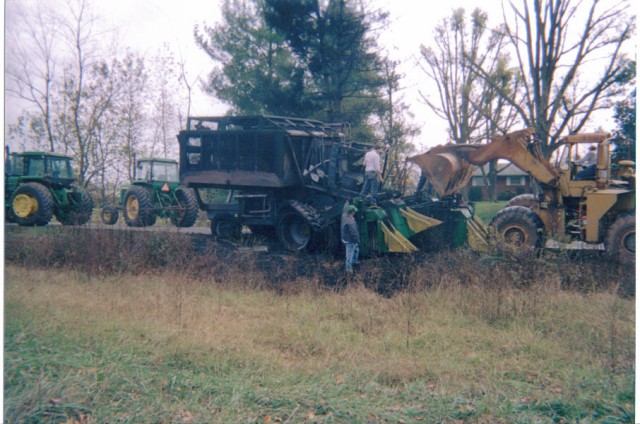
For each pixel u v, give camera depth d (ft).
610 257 29.50
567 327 20.25
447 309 22.71
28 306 21.63
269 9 62.08
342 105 68.95
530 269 26.55
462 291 24.20
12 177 47.96
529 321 20.84
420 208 38.55
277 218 40.52
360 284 26.11
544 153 38.04
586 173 34.96
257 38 65.51
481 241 34.04
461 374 16.12
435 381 15.90
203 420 13.17
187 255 31.71
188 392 14.57
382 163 42.88
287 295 25.35
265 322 20.85
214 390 14.80
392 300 23.79
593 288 24.89
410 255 32.48
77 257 30.73
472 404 14.26
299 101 62.54
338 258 36.42
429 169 38.19
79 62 50.29
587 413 14.03
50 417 13.17
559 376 16.15
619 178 35.17
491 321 21.44
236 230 43.06
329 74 63.52
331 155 40.47
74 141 50.62
